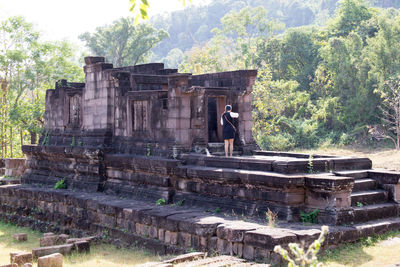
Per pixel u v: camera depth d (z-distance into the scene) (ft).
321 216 32.04
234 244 29.27
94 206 43.06
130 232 38.63
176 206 40.11
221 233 30.09
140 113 47.88
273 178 33.27
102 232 41.63
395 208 35.96
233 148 46.83
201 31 508.94
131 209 38.47
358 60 125.08
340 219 31.42
